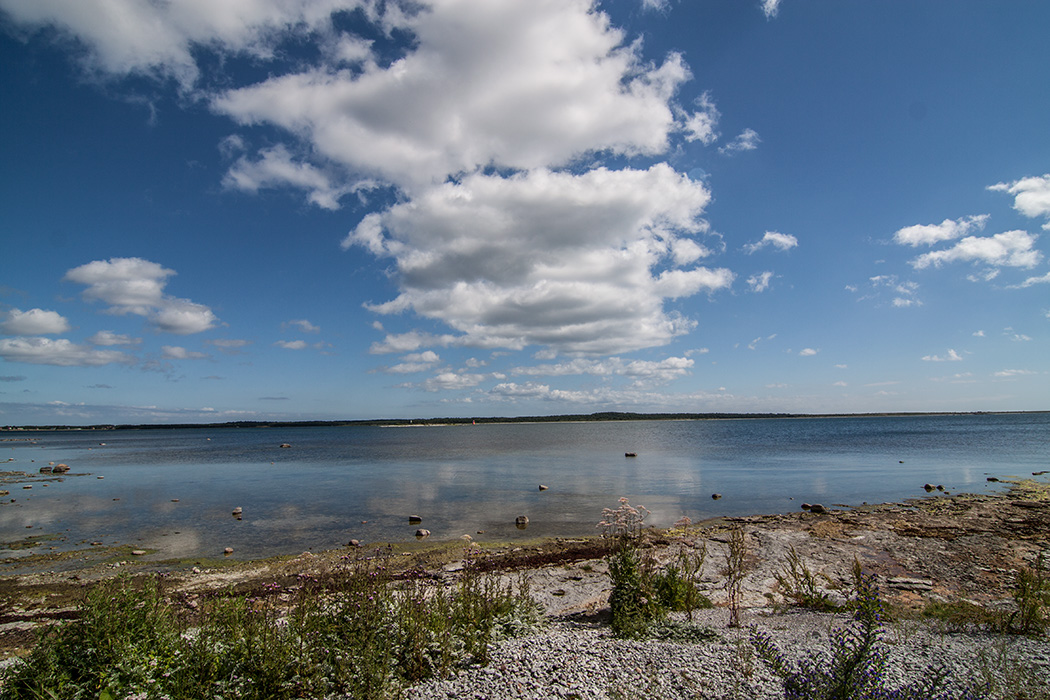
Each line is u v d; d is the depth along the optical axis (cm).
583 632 895
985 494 3105
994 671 657
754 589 1345
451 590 984
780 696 595
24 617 1348
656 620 929
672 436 12612
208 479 4562
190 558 1959
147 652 624
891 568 1536
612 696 612
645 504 3048
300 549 2088
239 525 2555
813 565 1588
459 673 682
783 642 797
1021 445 7400
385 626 727
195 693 586
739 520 2498
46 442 14200
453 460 6469
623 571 1055
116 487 4025
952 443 7969
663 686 634
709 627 888
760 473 4500
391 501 3266
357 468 5506
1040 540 1838
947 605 1077
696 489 3625
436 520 2664
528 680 653
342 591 798
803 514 2603
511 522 2603
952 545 1798
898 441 8700
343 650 661
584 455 6962
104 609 648
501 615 901
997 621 927
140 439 16175
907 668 672
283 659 627
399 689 633
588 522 2595
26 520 2711
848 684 522
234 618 700
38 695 557
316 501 3281
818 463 5278
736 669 676
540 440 11981
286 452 8612
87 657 601
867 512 2581
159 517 2764
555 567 1725
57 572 1786
